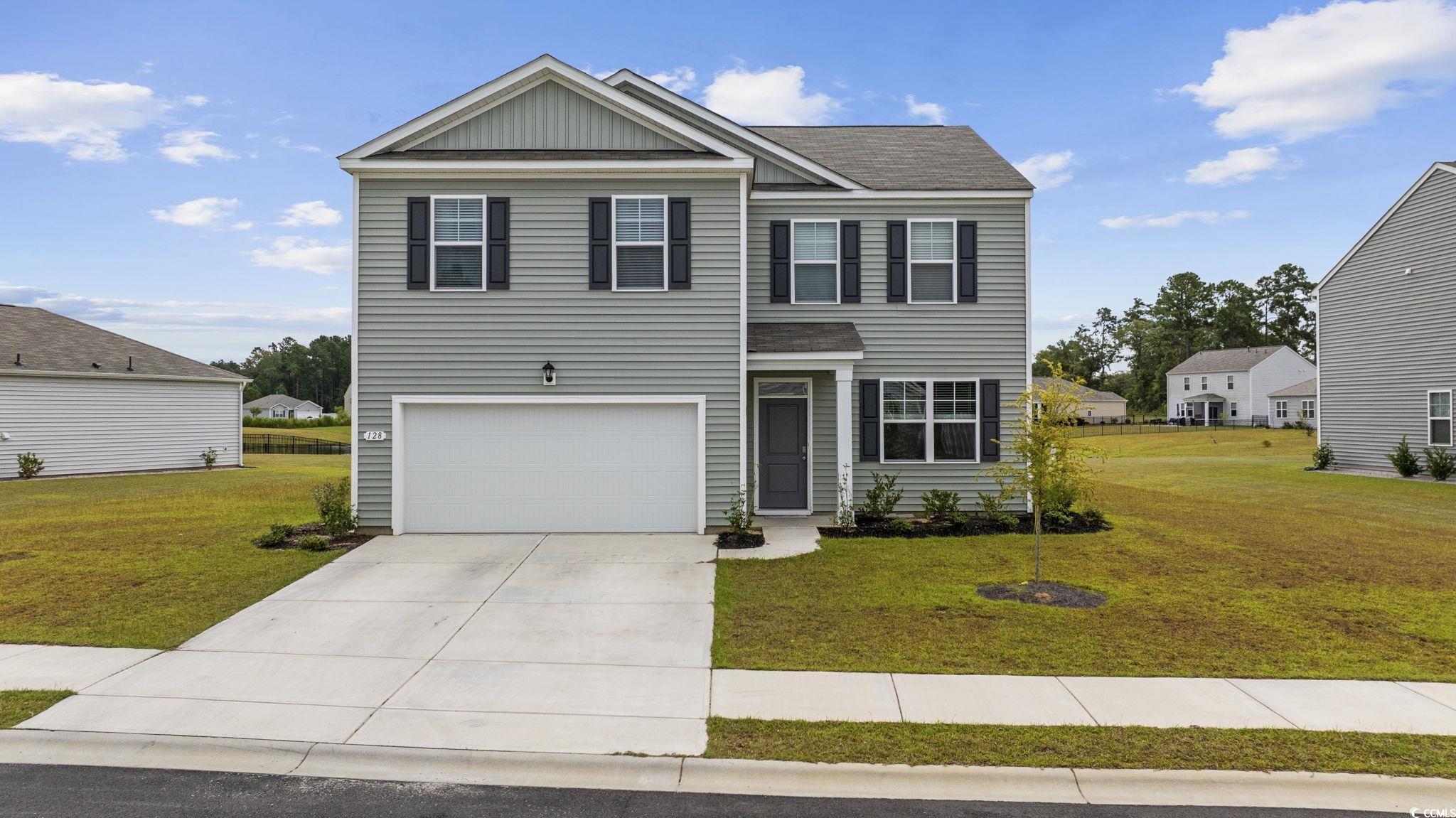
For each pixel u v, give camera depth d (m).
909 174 14.76
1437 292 20.86
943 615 7.96
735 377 12.33
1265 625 7.66
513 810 4.53
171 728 5.43
